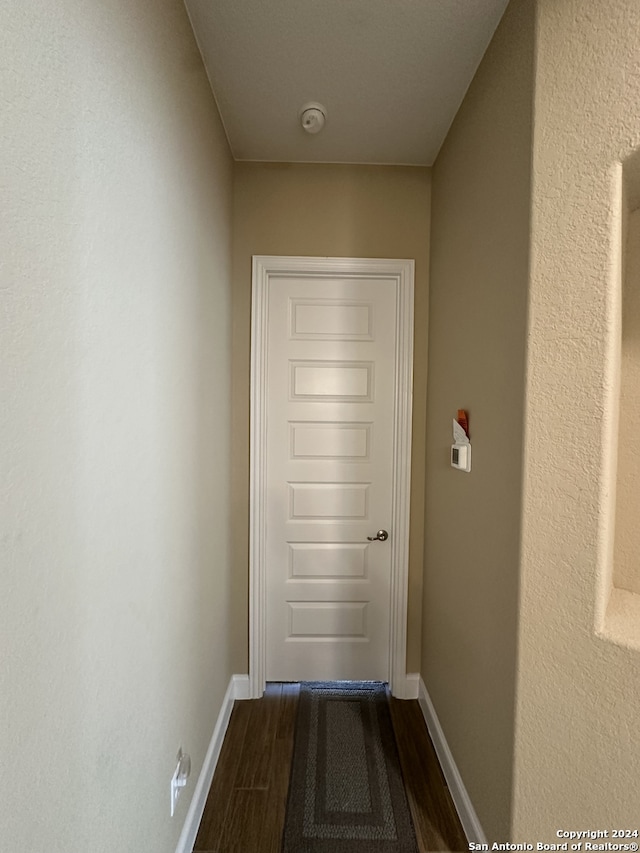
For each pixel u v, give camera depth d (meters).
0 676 0.50
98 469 0.74
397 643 2.06
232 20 1.26
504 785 1.14
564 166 0.98
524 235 1.07
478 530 1.37
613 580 1.11
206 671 1.51
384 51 1.37
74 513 0.66
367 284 2.07
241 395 2.02
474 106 1.46
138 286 0.90
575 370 0.98
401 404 2.04
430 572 1.93
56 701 0.62
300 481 2.10
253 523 2.03
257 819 1.44
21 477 0.54
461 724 1.49
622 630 0.97
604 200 0.93
